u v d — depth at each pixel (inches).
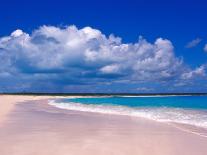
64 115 816.3
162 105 1380.4
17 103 1565.0
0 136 448.5
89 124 598.2
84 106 1328.7
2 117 725.9
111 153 352.2
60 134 470.9
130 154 348.8
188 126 569.3
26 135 458.0
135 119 696.4
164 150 369.4
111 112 935.0
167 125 583.5
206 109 1033.5
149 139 435.5
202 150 370.6
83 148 373.7
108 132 496.1
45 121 647.8
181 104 1461.6
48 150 359.9
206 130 519.8
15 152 348.5
